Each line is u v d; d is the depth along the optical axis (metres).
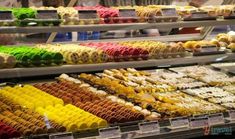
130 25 3.39
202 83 3.65
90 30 3.25
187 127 2.88
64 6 3.66
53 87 3.15
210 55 3.73
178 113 2.90
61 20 3.10
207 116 2.98
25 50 3.07
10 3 3.42
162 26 3.50
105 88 3.25
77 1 3.71
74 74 3.55
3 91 2.96
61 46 3.38
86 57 3.18
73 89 3.13
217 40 3.98
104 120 2.59
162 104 3.03
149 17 3.46
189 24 3.60
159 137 2.71
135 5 3.98
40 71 2.97
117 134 2.58
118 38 3.88
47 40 3.59
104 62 3.27
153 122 2.74
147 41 3.82
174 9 3.59
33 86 3.14
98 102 2.89
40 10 3.07
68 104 2.82
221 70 4.07
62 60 3.08
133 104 2.98
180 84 3.57
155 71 3.89
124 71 3.69
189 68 4.05
